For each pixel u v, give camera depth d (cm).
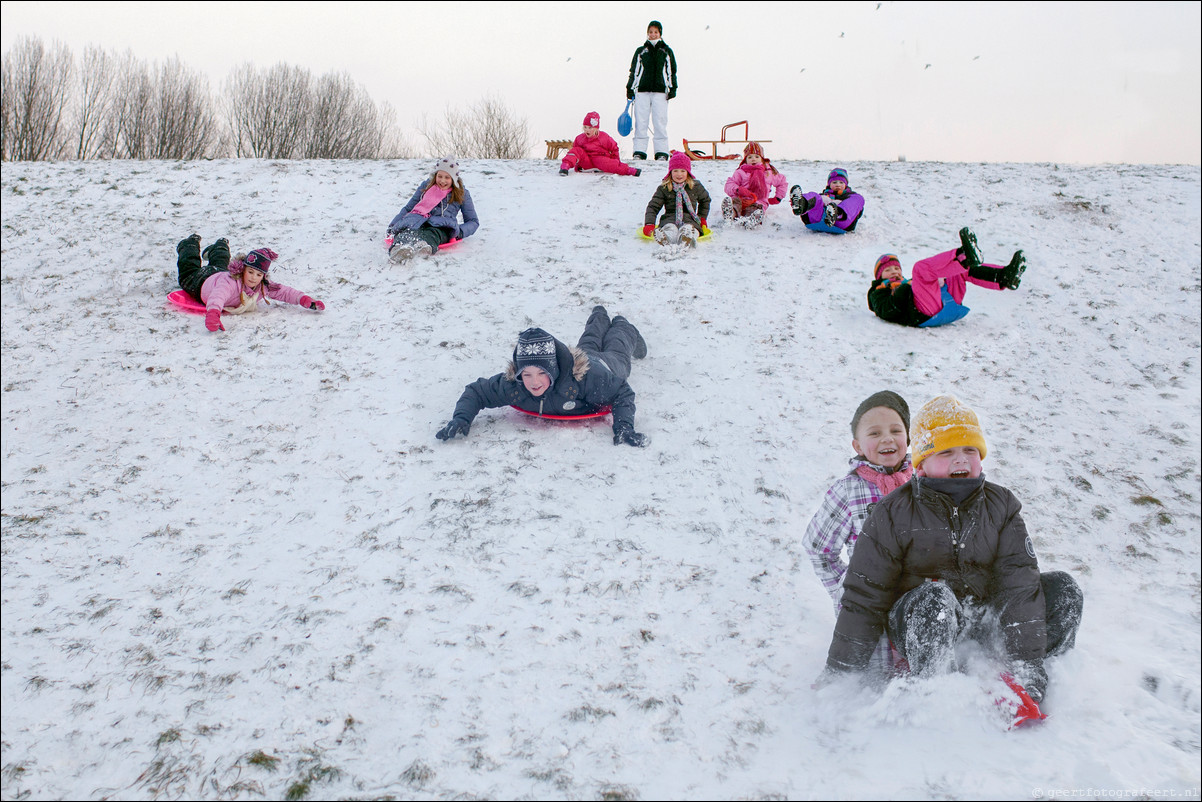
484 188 970
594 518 399
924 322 625
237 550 377
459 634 314
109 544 382
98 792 238
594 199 935
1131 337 607
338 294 676
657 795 230
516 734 259
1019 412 509
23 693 284
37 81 3106
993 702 249
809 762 241
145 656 304
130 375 549
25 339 600
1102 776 224
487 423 497
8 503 413
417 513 402
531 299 668
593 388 477
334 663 298
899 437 288
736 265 746
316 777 241
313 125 3859
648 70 1169
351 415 502
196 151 3525
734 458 460
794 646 305
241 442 474
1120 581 350
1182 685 267
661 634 314
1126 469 447
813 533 294
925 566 255
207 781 241
